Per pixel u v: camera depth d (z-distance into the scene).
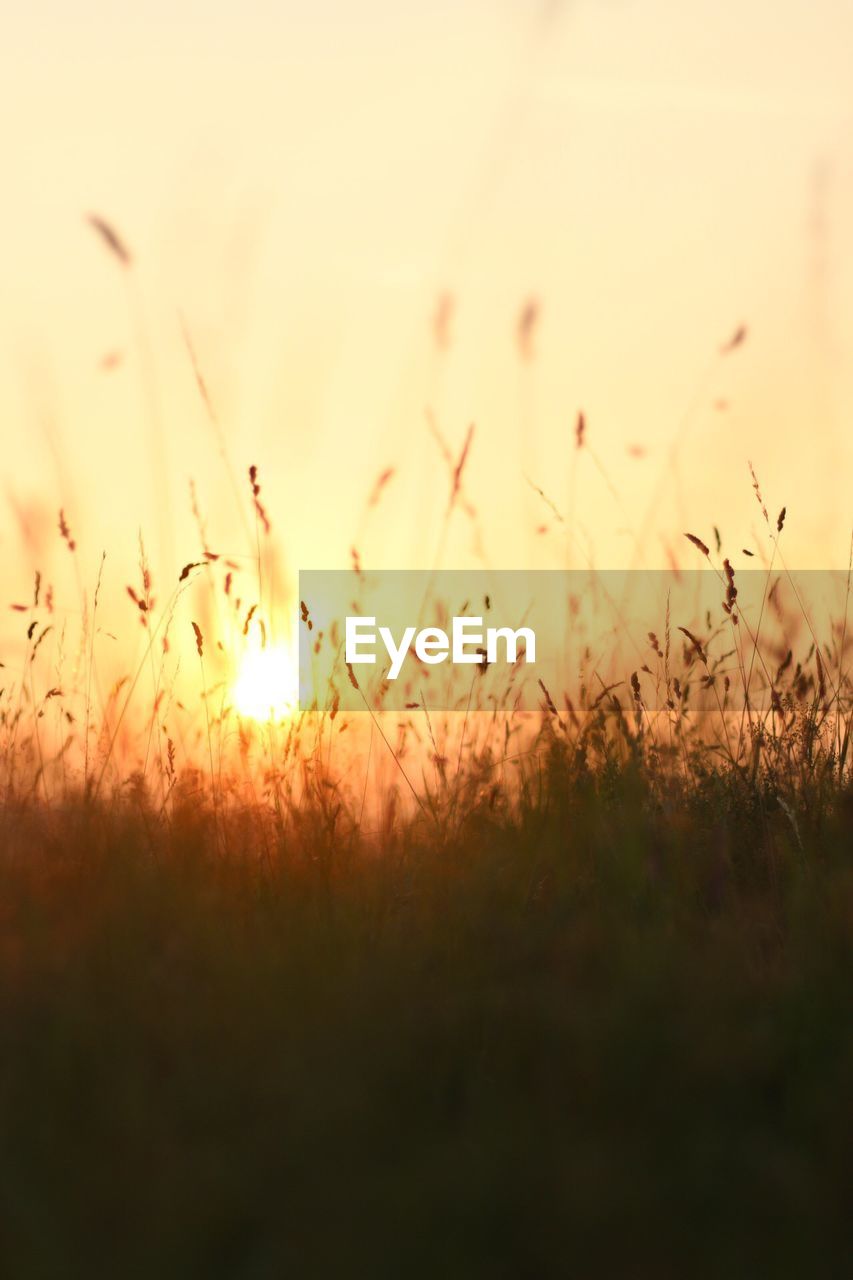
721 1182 1.69
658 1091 1.86
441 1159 1.70
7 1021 1.99
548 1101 1.86
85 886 2.56
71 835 2.95
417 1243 1.59
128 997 2.08
